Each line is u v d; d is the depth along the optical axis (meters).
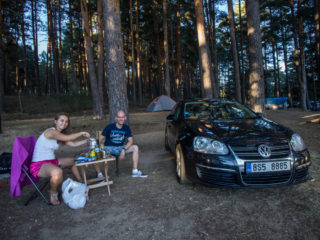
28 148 2.74
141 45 29.61
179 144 3.21
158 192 2.96
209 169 2.56
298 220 2.15
